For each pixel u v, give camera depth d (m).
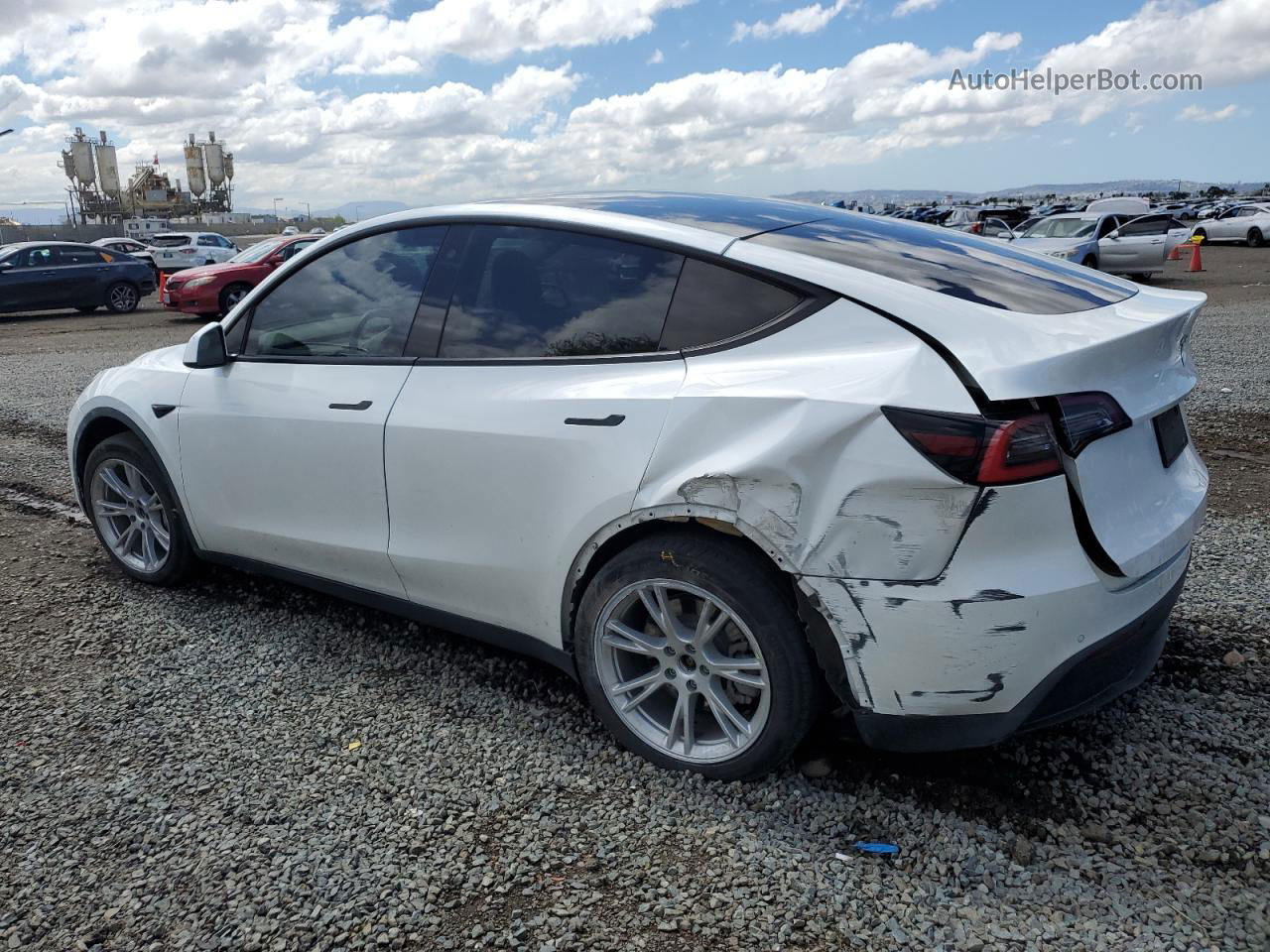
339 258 3.45
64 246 19.58
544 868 2.33
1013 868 2.28
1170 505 2.55
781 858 2.35
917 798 2.56
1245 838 2.36
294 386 3.42
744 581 2.44
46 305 19.17
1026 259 3.00
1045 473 2.16
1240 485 5.36
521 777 2.71
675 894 2.23
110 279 19.98
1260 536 4.47
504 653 3.52
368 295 3.32
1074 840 2.38
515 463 2.80
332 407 3.27
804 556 2.31
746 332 2.54
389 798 2.63
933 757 2.75
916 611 2.22
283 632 3.72
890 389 2.24
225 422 3.61
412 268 3.24
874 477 2.22
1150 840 2.37
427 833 2.47
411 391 3.08
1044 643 2.21
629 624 2.76
